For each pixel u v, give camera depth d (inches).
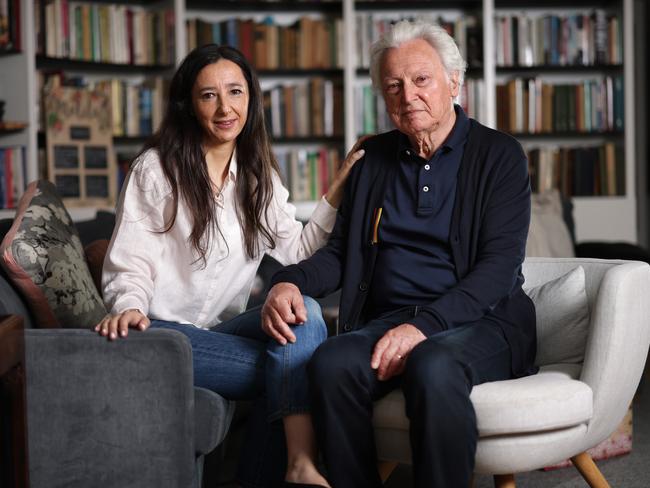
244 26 204.1
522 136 215.3
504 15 213.0
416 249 86.3
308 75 213.3
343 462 72.7
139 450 73.9
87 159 183.2
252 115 90.0
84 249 101.0
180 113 87.2
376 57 88.4
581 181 209.5
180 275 87.2
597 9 214.4
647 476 102.1
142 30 197.5
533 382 76.9
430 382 70.3
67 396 73.9
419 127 85.0
